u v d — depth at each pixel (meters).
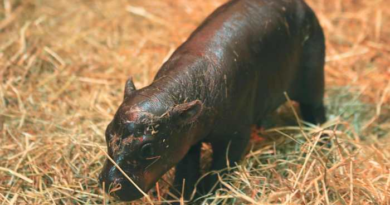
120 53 2.51
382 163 2.03
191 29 2.65
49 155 2.08
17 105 2.29
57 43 2.53
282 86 2.11
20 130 2.19
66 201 1.98
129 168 1.85
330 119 2.29
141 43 2.56
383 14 2.73
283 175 2.03
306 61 2.15
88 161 2.05
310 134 2.14
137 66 2.45
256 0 2.07
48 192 1.97
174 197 1.97
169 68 1.95
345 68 2.49
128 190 1.85
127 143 1.84
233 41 1.99
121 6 2.74
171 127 1.86
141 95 1.87
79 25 2.64
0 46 2.47
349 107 2.34
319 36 2.16
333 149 2.04
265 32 2.03
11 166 2.07
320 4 2.79
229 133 1.99
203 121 1.93
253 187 1.96
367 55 2.55
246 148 2.07
